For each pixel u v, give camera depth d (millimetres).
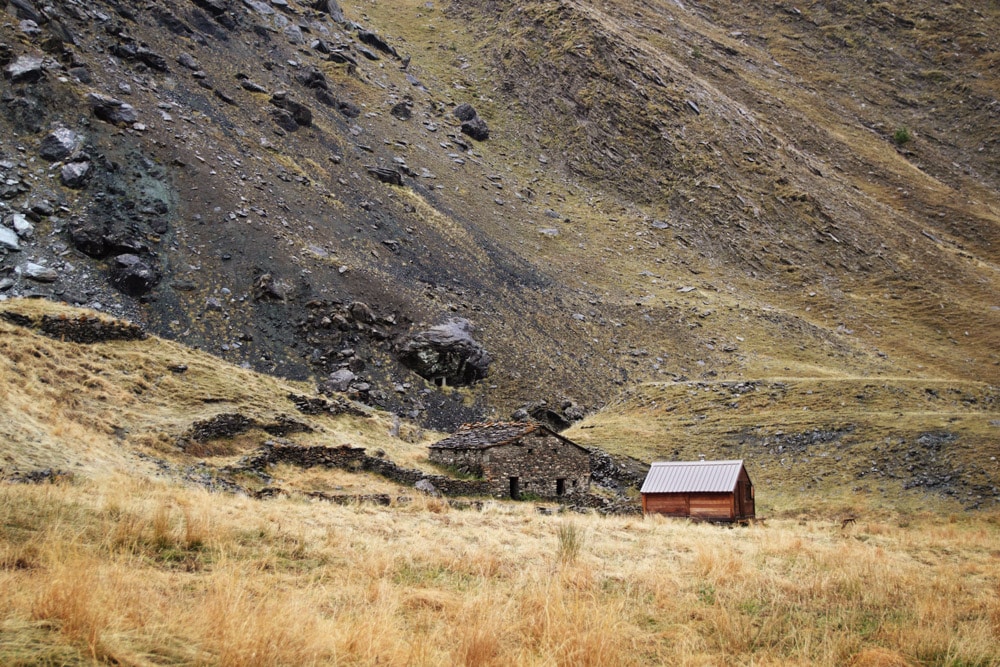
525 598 14078
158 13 110688
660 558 21047
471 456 42438
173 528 16688
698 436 61469
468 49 170875
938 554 25703
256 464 35156
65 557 13008
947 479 49906
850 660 12375
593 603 13500
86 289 64188
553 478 42844
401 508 29484
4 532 14094
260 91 110375
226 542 16469
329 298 75375
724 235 133000
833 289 126312
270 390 49781
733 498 38375
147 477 24891
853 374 97438
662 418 67938
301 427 43531
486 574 17000
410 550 18656
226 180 85062
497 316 89000
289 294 73625
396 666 10234
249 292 72188
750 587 17297
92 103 82750
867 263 134125
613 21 188125
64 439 25844
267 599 11891
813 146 174000
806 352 102500
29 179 71812
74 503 17188
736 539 26781
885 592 17141
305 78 122375
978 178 191750
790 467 55438
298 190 92438
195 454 34469
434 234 101000
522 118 151125
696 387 73438
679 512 39094
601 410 76375
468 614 12562
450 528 24016
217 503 21812
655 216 135250
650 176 142625
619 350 92875
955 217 159500
